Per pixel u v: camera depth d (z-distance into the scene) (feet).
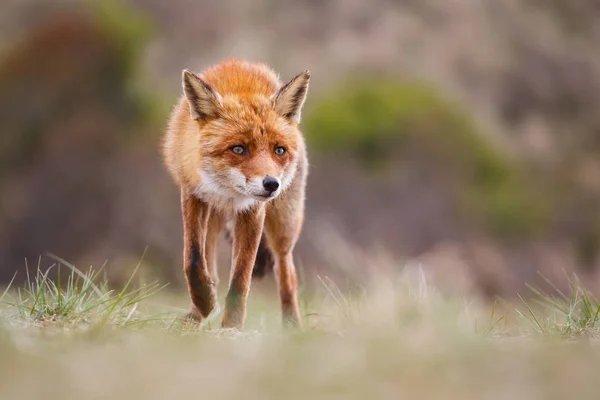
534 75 126.93
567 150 117.91
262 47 113.09
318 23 119.85
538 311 43.62
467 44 123.44
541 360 18.22
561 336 25.41
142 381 16.11
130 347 20.40
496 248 92.58
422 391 15.84
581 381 16.51
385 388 16.07
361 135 98.73
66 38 102.22
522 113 123.13
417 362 17.95
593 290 82.64
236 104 29.58
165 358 18.56
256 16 119.85
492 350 19.34
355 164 96.48
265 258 34.17
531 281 87.97
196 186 29.68
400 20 120.78
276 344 21.20
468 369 17.46
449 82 115.75
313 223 87.30
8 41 105.81
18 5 108.99
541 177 110.22
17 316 26.37
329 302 42.04
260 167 28.48
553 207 102.47
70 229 89.40
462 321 30.37
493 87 121.90
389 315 31.42
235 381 16.30
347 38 116.98
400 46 117.08
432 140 100.58
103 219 89.35
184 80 28.99
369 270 68.08
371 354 18.84
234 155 28.84
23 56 101.86
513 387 16.16
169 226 87.10
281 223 32.96
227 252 71.61
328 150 96.89
